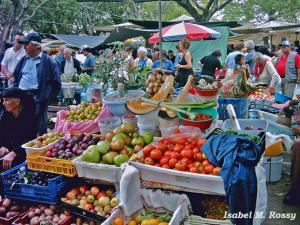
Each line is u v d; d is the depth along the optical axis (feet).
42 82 18.58
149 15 120.67
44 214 11.07
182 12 120.98
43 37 98.94
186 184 9.73
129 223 9.93
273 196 14.26
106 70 17.33
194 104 11.97
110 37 38.42
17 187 11.44
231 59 30.45
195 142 10.53
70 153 11.47
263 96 20.65
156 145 10.65
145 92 13.89
